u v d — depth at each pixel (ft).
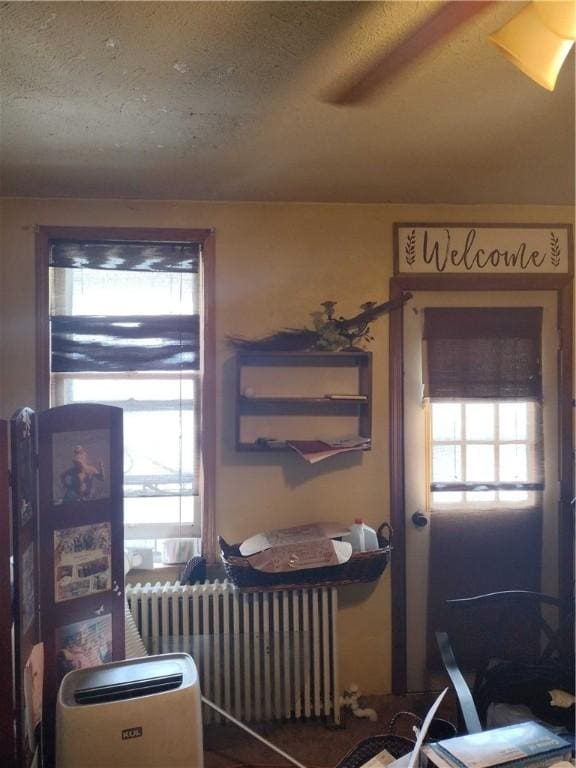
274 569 6.91
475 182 7.17
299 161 6.43
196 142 5.87
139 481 7.81
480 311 8.07
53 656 5.80
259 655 7.31
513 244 8.12
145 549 7.80
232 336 7.88
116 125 5.46
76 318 7.66
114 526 6.28
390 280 8.05
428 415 8.08
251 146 5.98
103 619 6.17
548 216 8.17
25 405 7.54
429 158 6.35
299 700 7.31
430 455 8.08
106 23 3.81
